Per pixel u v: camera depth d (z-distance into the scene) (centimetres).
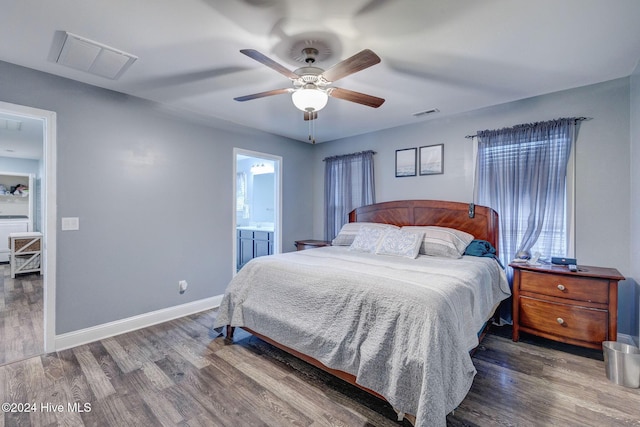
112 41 203
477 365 234
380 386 170
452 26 186
